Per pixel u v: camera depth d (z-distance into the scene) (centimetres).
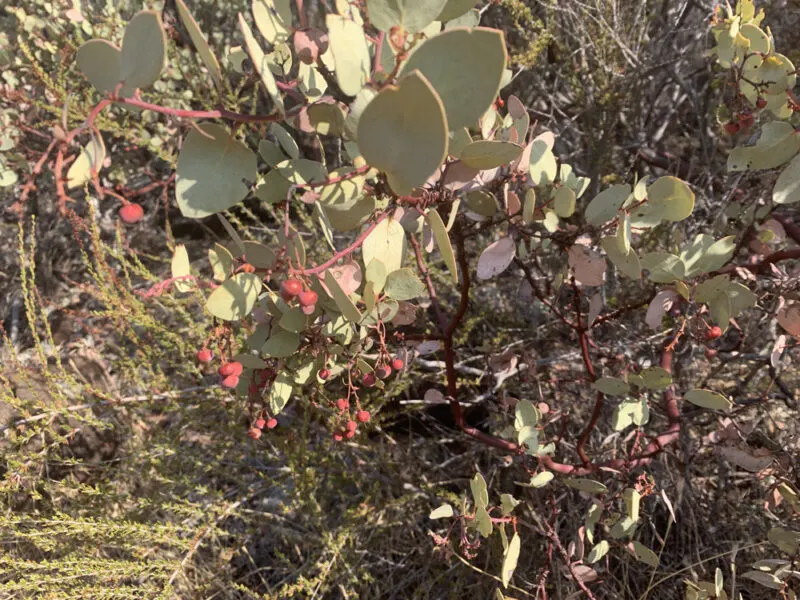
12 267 427
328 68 137
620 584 227
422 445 285
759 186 235
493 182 174
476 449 269
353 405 251
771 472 197
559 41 324
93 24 320
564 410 263
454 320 206
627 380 191
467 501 243
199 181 125
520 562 243
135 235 440
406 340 220
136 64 104
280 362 166
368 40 129
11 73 312
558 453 251
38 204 415
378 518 254
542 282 280
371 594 256
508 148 135
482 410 294
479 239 327
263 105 367
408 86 90
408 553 258
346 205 139
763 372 263
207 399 256
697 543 230
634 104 334
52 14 316
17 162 290
